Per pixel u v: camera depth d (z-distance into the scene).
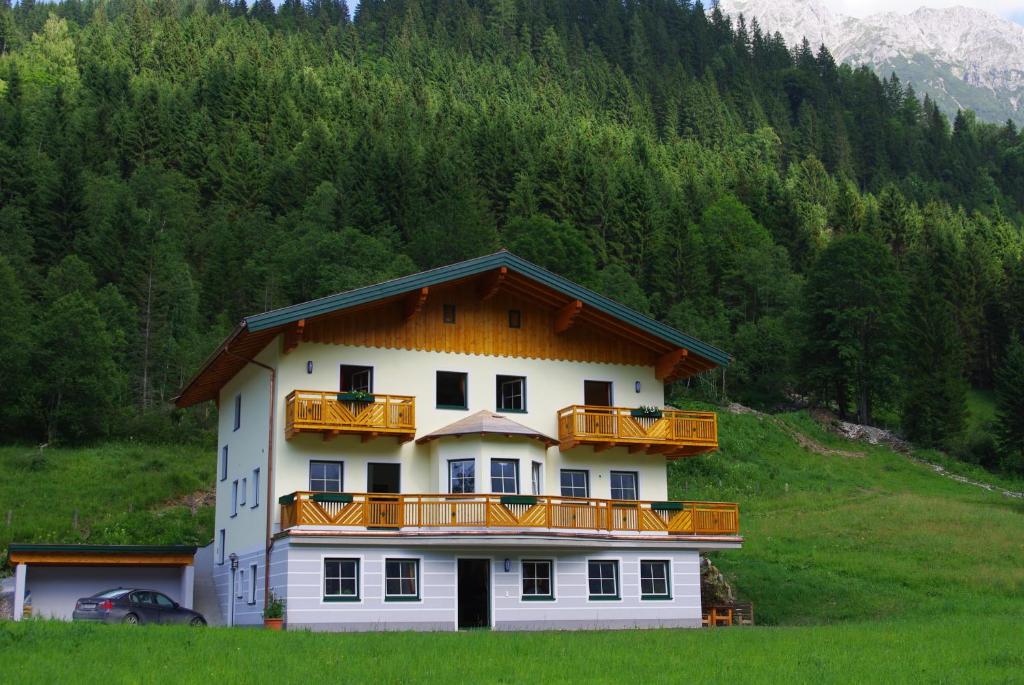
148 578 40.09
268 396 35.19
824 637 27.58
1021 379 89.38
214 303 105.81
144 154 143.12
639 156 184.88
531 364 37.91
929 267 130.00
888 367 99.31
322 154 141.75
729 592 42.38
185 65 186.75
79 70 182.62
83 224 108.56
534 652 24.08
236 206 135.12
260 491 35.34
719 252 133.00
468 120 177.88
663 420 37.97
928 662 22.53
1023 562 47.84
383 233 119.00
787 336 109.50
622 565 36.38
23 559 37.28
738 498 66.44
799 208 161.00
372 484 35.19
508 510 34.06
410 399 34.88
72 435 71.19
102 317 86.94
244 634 26.80
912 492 73.06
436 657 22.86
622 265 126.25
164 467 65.31
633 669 21.69
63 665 20.94
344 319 35.56
